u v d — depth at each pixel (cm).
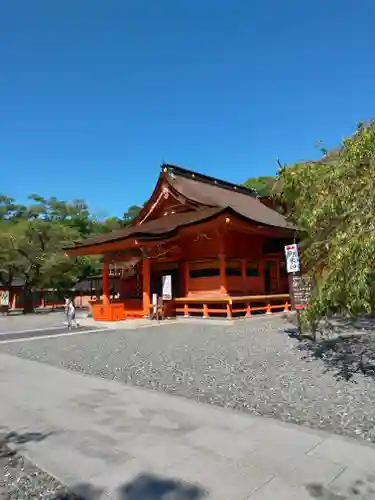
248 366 848
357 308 621
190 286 2020
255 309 1883
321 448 423
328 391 641
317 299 673
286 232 1989
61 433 496
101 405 605
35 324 2122
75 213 4772
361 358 875
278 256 2181
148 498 336
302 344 1089
